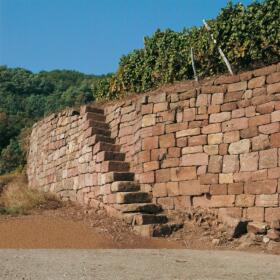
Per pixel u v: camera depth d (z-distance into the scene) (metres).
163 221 12.69
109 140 15.94
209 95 13.25
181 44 16.47
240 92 12.74
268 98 12.20
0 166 26.50
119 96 18.89
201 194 12.95
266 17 13.64
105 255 9.13
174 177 13.49
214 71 15.16
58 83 47.62
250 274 7.50
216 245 11.31
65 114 18.50
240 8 14.41
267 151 11.98
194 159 13.20
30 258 8.48
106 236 11.56
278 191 11.62
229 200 12.42
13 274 6.95
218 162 12.77
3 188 21.14
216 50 14.79
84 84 44.00
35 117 35.38
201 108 13.32
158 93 14.48
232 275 7.38
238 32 14.16
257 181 12.02
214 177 12.77
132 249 10.34
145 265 8.08
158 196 13.69
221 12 14.66
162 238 11.87
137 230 12.20
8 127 30.27
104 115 17.08
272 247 10.80
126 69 18.50
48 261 8.18
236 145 12.55
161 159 13.82
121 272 7.34
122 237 11.62
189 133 13.41
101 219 13.25
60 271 7.26
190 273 7.45
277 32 13.43
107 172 14.48
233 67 14.44
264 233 11.23
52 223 12.62
